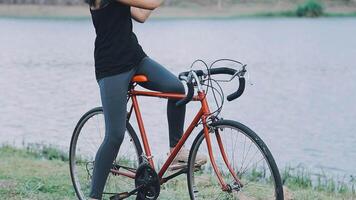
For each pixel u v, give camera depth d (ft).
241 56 115.24
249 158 16.17
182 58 109.19
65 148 36.65
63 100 60.23
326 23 228.02
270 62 105.50
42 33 180.04
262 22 233.96
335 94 68.33
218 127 16.51
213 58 110.32
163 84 17.43
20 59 108.27
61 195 22.43
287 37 166.30
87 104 57.88
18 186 23.32
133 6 17.08
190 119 44.19
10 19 244.01
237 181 16.43
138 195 18.15
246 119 51.67
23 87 70.49
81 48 132.98
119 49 17.29
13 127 45.27
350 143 41.86
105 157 17.83
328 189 27.37
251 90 69.72
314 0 291.38
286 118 52.44
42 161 29.55
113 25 17.21
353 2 298.15
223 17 261.44
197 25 216.74
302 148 40.09
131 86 17.95
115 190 19.76
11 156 31.12
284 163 35.42
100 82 17.61
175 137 17.72
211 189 17.95
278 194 15.47
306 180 28.89
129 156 18.98
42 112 52.70
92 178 18.10
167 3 290.56
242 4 291.58
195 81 16.56
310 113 55.26
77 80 77.30
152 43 144.05
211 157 16.62
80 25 214.69
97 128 19.53
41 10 274.57
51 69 91.66
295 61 107.45
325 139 43.47
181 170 17.67
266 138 43.93
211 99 60.70
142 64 17.60
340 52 124.36
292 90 70.79
